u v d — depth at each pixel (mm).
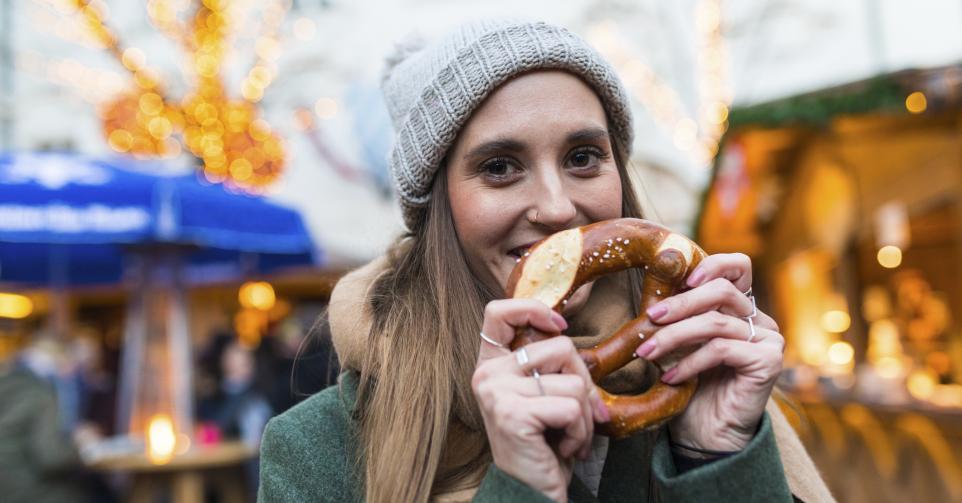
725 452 994
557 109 1069
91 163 4164
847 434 5137
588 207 1104
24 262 5895
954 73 3652
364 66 8898
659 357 982
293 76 8727
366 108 8547
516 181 1091
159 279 4469
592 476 1140
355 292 1270
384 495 1055
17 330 4145
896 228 5191
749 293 1062
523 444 891
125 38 7984
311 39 8828
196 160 5613
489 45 1093
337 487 1136
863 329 6895
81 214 3912
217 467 4520
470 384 1102
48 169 3973
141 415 4379
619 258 1029
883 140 4844
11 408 3600
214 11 5906
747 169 5984
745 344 984
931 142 4371
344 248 8289
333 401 1212
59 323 5848
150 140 5492
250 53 7441
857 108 3936
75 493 3766
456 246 1172
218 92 5832
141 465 4035
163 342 4438
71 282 6152
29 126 8438
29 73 8406
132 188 4023
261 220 4633
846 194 5664
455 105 1095
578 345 1102
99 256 6059
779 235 7996
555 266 1017
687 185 8352
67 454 3676
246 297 9430
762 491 951
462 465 1104
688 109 9469
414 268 1257
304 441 1161
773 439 982
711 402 1033
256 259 5801
